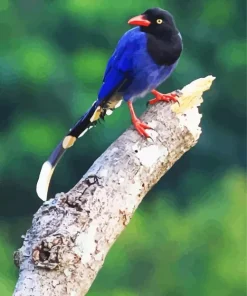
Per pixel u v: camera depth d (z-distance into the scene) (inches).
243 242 792.3
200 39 1168.8
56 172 1040.8
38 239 310.8
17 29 1104.8
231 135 1138.7
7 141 1057.5
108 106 409.7
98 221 317.1
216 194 909.2
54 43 1107.3
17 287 307.6
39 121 1067.3
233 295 778.8
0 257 850.8
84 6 1091.9
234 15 1174.3
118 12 1090.7
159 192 1080.2
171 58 408.8
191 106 345.7
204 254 796.6
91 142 1015.6
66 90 1067.3
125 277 823.1
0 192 1051.3
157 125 339.9
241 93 1149.1
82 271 311.0
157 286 811.4
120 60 407.5
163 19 407.8
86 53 1081.4
